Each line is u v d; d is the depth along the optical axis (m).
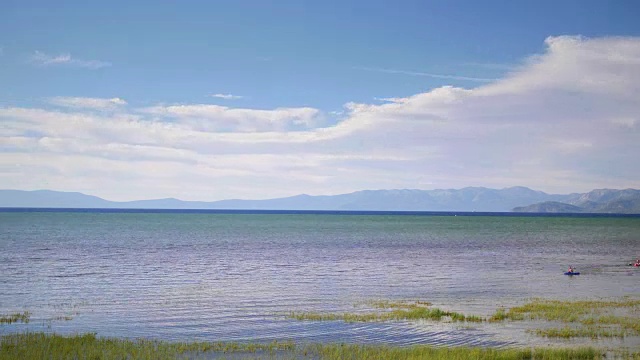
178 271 59.38
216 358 24.03
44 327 31.39
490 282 51.62
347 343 27.53
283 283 50.31
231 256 77.94
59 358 23.14
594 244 109.75
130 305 38.47
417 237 130.38
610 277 55.81
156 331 30.36
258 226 191.12
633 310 35.91
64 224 178.88
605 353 24.84
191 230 155.25
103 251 83.31
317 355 24.61
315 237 127.19
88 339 26.62
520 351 24.67
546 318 33.34
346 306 38.34
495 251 90.12
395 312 35.62
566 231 172.38
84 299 40.97
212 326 31.62
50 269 59.78
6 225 165.88
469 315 34.75
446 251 89.38
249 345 26.23
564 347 26.23
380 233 148.75
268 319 33.53
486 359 23.83
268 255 79.88
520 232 162.25
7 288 46.22
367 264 68.12
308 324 32.06
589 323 31.77
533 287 48.16
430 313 34.50
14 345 24.91
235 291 45.19
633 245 107.12
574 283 50.94
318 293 44.38
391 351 24.75
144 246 94.44
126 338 28.41
